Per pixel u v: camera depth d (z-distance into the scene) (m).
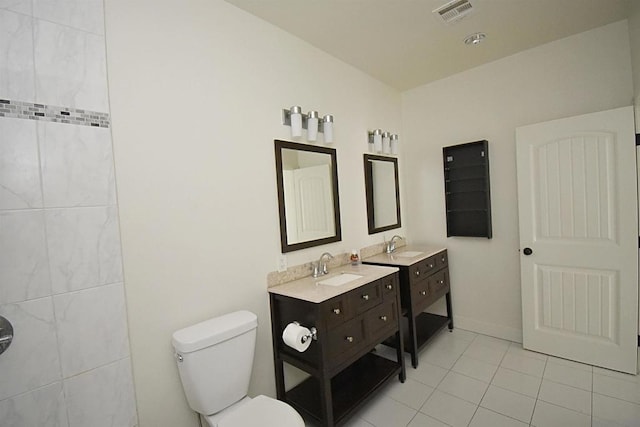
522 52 2.57
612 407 1.79
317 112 2.20
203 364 1.39
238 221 1.79
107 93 1.32
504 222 2.76
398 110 3.33
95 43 1.29
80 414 1.22
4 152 1.08
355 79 2.74
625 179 2.08
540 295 2.48
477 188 2.89
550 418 1.74
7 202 1.09
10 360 1.08
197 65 1.63
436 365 2.39
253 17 1.91
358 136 2.76
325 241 2.35
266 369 1.90
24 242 1.12
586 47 2.29
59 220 1.19
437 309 3.22
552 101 2.46
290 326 1.61
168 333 1.48
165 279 1.48
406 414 1.86
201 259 1.62
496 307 2.84
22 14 1.12
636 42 1.96
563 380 2.09
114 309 1.31
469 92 2.89
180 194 1.54
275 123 2.03
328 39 2.24
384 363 2.24
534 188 2.46
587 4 1.94
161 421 1.45
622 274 2.12
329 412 1.65
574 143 2.27
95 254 1.27
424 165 3.25
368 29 2.12
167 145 1.50
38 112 1.15
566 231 2.33
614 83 2.20
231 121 1.78
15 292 1.10
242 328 1.52
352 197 2.66
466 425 1.73
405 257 2.69
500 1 1.88
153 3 1.47
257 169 1.90
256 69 1.92
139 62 1.42
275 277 1.99
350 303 1.83
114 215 1.32
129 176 1.37
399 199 3.28
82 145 1.25
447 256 3.11
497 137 2.75
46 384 1.15
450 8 1.92
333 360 1.69
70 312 1.21
